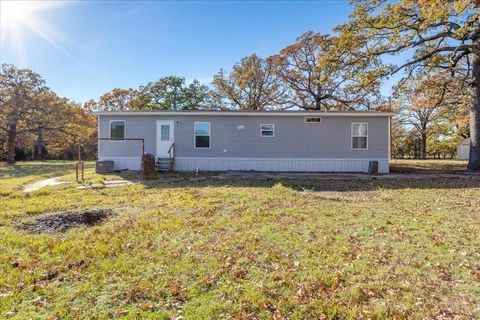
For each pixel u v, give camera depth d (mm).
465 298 3160
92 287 3381
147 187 10352
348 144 15414
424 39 14562
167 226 5605
